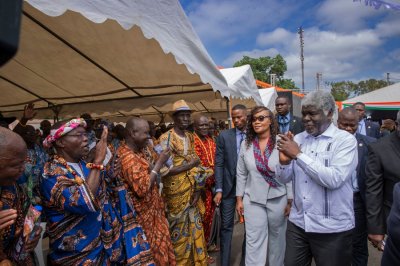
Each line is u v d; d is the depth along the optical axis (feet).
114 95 16.98
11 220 4.97
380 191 8.27
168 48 8.22
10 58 1.29
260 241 10.51
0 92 17.49
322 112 7.47
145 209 8.98
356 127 11.07
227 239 12.03
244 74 19.30
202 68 9.96
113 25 9.16
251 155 10.63
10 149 5.06
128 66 12.41
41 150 13.20
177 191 10.82
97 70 13.30
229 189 12.05
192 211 11.28
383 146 8.18
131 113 27.94
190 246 11.07
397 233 4.86
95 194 6.98
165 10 8.45
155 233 9.12
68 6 5.98
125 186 8.62
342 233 7.46
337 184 7.11
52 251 7.04
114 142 15.34
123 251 8.17
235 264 13.30
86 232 7.07
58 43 10.84
